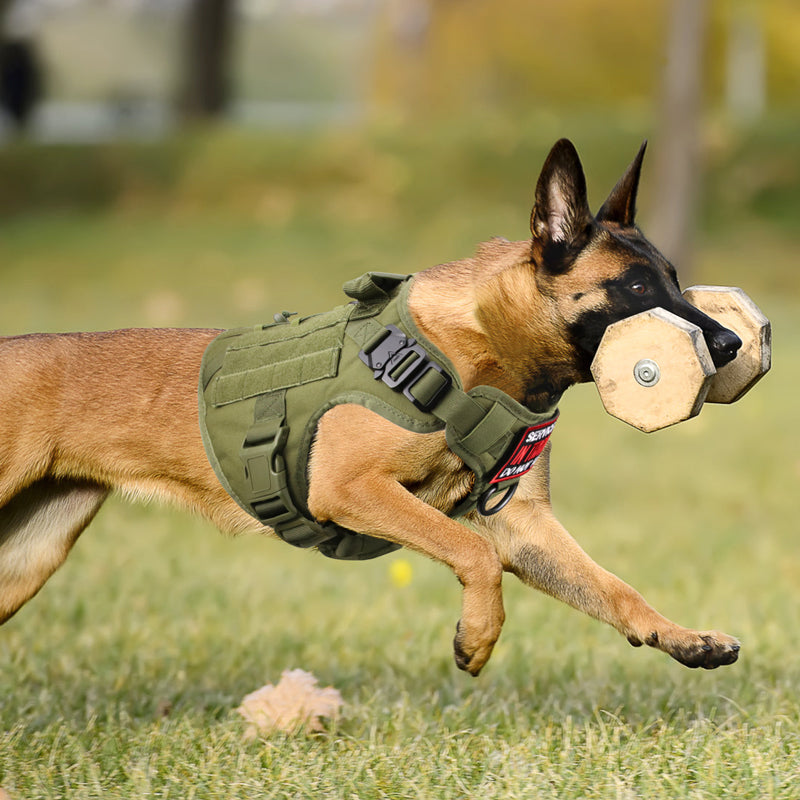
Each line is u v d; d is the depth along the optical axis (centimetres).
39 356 969
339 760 905
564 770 874
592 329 870
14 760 918
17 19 7462
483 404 876
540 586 976
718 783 848
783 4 8600
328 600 1427
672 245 4288
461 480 922
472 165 5472
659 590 1448
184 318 3838
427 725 991
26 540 1038
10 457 958
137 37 15200
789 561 1588
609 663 1179
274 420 900
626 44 8625
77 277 4519
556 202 874
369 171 5494
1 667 1153
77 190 5553
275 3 19212
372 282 902
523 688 1114
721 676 1132
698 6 4209
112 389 962
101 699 1070
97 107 12250
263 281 4491
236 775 883
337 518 900
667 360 836
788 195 5262
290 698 1006
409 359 871
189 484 967
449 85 8888
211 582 1473
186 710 1038
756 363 904
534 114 6222
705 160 5431
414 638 1252
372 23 10225
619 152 5475
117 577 1488
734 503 1927
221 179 5512
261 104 14512
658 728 983
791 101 8362
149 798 857
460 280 903
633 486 2034
